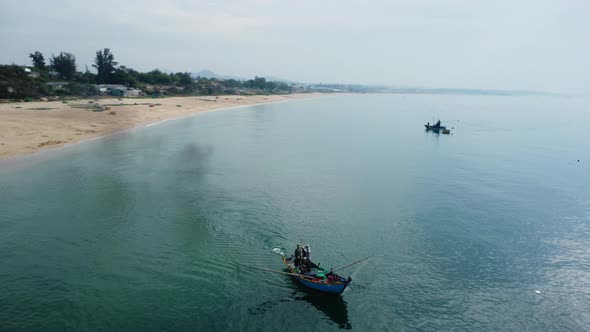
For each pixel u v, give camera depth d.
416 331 22.72
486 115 194.12
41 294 24.41
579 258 32.44
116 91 166.75
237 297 25.23
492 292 27.09
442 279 28.58
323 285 25.62
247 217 38.38
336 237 35.00
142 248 30.98
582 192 51.66
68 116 97.00
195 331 21.78
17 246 30.38
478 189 51.97
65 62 182.62
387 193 48.81
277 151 74.44
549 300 26.33
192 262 29.22
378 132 112.25
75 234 32.88
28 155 59.41
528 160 73.62
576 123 157.88
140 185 47.00
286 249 32.16
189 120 120.62
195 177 51.84
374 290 26.88
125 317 22.61
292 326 22.72
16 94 125.62
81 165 55.22
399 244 34.12
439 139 100.19
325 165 63.59
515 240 35.72
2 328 21.20
